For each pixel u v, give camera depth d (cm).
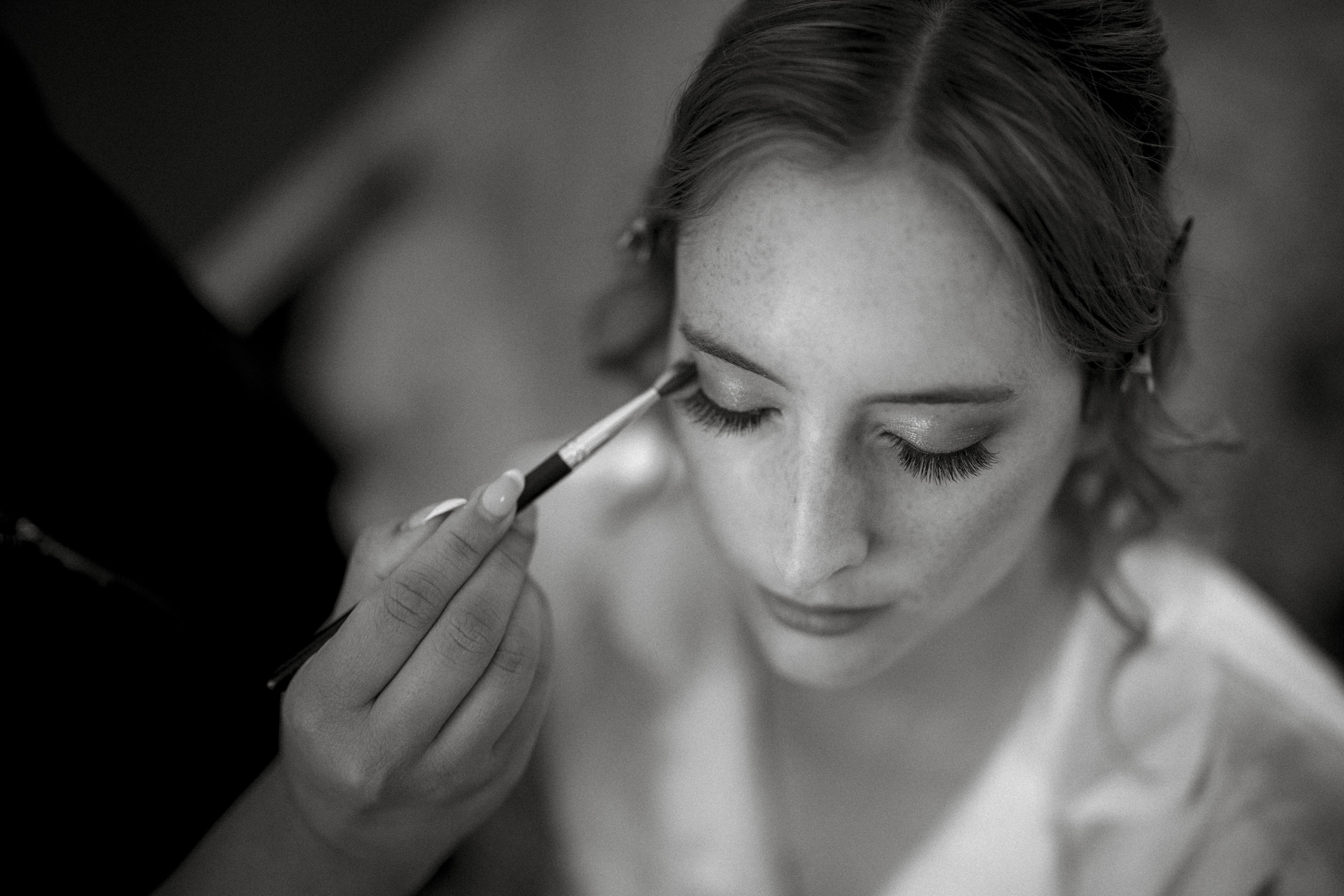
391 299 167
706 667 94
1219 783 88
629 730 97
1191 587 99
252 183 172
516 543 61
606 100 173
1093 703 89
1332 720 92
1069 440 68
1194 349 140
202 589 84
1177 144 74
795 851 96
